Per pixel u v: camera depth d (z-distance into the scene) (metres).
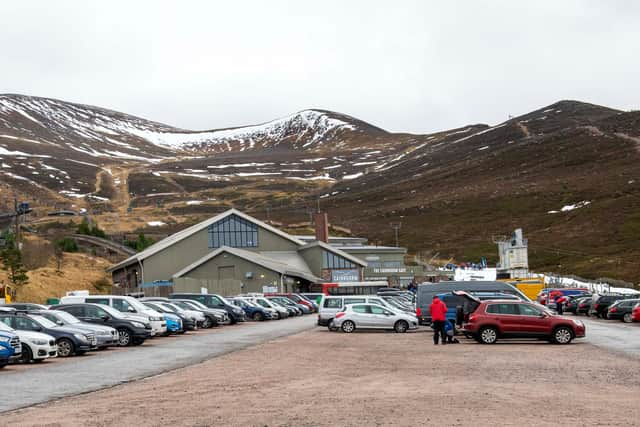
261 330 43.81
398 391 16.75
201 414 13.84
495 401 15.05
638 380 18.52
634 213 153.50
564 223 159.25
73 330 28.41
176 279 65.88
